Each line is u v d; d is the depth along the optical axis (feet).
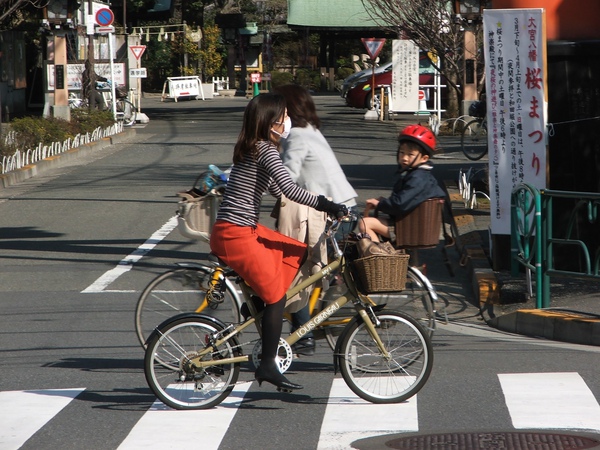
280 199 66.28
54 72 252.01
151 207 146.30
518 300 88.58
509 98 94.58
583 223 94.38
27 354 72.38
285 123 66.39
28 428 54.60
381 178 175.11
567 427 53.47
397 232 67.51
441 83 338.54
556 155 96.78
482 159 205.46
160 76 604.49
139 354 72.38
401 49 314.35
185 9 584.40
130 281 99.71
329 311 59.21
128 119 300.61
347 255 59.82
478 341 76.69
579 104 96.53
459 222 124.47
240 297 65.57
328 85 586.86
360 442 51.47
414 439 51.70
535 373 65.46
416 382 59.00
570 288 90.58
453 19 254.27
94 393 62.18
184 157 213.25
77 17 269.64
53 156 203.92
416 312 68.08
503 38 93.71
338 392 61.77
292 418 56.18
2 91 319.27
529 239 86.02
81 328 80.48
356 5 556.51
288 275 56.85
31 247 118.73
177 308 67.36
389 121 315.58
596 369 66.54
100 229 129.70
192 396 58.54
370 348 59.31
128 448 50.80
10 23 329.93
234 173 56.08
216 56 596.70
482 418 55.42
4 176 172.35
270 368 56.54
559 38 97.86
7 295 94.02
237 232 55.52
